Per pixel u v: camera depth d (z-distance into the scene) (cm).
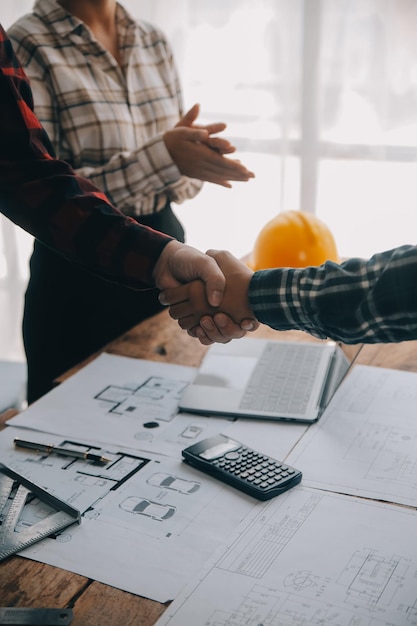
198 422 98
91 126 144
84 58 144
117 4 154
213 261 97
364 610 64
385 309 80
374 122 210
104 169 141
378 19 200
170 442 93
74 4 146
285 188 221
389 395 104
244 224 229
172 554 71
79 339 149
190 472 85
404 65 203
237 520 77
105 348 121
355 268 84
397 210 217
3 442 93
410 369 112
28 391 154
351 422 97
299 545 72
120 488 82
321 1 202
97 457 88
